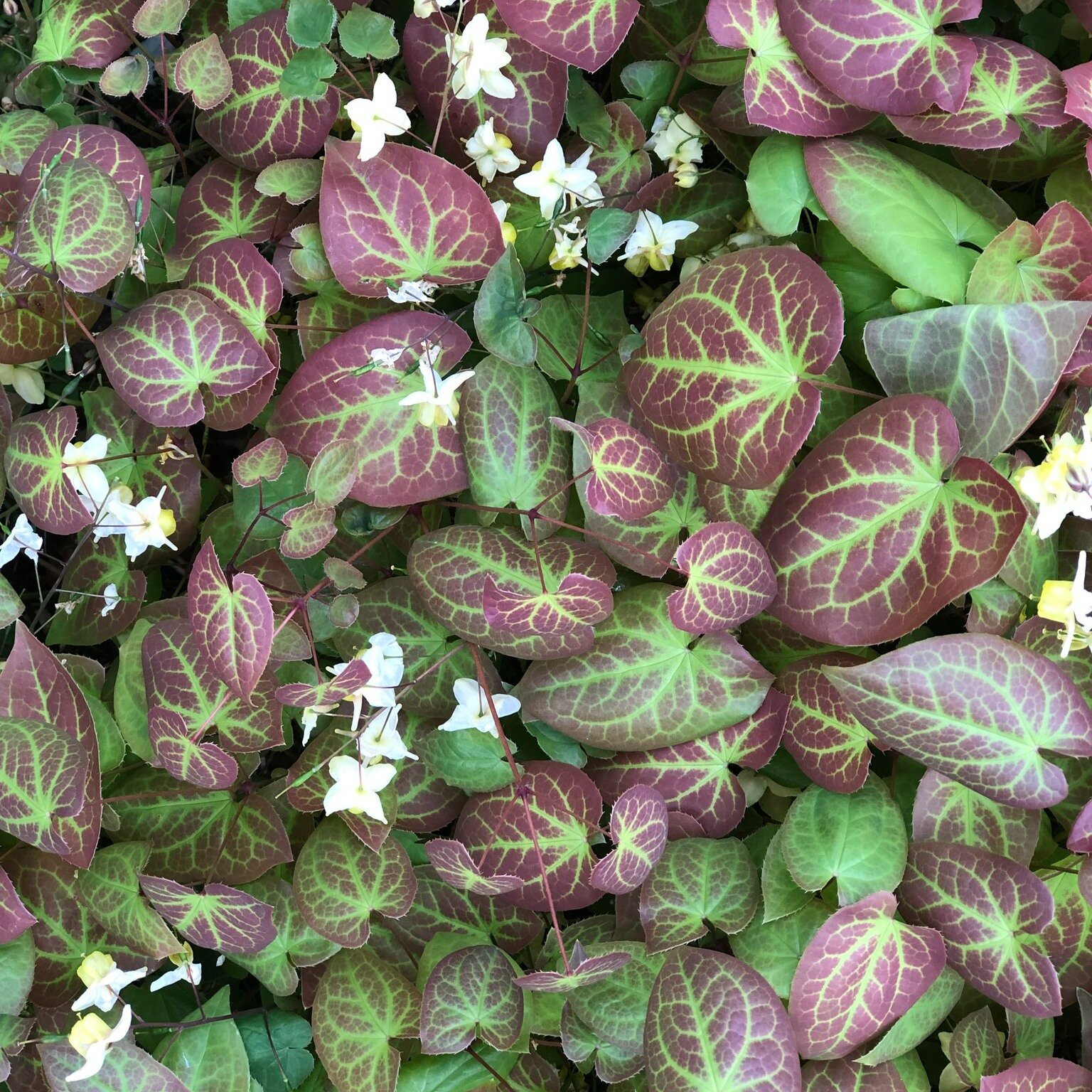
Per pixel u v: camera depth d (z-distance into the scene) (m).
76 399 0.49
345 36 0.41
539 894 0.43
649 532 0.44
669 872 0.43
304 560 0.45
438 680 0.44
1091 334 0.41
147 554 0.47
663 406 0.42
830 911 0.43
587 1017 0.43
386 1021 0.43
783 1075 0.41
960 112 0.42
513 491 0.43
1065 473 0.39
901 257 0.41
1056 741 0.40
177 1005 0.46
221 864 0.43
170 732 0.42
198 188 0.45
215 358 0.42
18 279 0.41
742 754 0.43
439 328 0.43
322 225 0.42
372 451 0.43
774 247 0.41
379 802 0.42
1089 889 0.41
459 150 0.45
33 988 0.43
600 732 0.43
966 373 0.40
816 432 0.44
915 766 0.45
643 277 0.49
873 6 0.41
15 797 0.40
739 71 0.45
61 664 0.41
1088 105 0.41
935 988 0.43
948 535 0.40
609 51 0.42
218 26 0.46
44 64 0.47
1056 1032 0.46
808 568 0.41
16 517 0.49
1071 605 0.39
